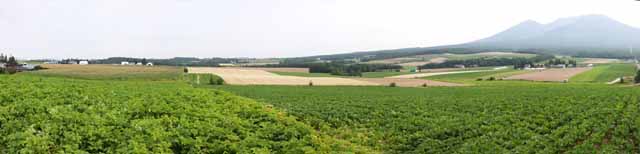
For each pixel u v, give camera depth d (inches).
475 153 788.6
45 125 630.5
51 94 966.4
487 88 2630.4
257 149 661.9
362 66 5777.6
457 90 2458.2
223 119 813.9
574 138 842.8
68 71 3659.0
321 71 5142.7
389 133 997.2
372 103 1473.9
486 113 1232.8
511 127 988.6
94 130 633.6
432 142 906.1
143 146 591.8
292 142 743.7
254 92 2129.7
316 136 864.3
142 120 733.3
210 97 1160.2
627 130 871.1
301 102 1496.1
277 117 951.6
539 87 2682.1
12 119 679.1
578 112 1156.5
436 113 1237.1
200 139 660.7
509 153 767.1
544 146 808.3
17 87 1080.8
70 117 687.1
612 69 5359.3
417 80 3875.5
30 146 543.2
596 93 1775.3
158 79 3198.8
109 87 1341.0
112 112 769.6
